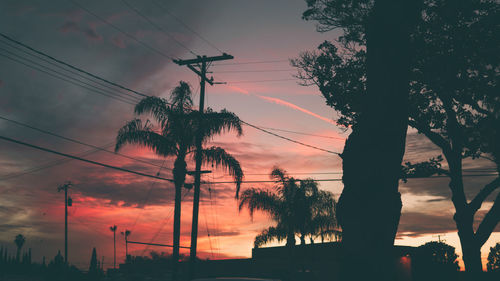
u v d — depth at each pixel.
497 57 16.64
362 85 18.47
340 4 17.41
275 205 34.88
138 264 58.81
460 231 18.91
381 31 10.29
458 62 16.94
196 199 25.67
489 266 35.59
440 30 16.72
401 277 25.66
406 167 20.06
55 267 61.34
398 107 9.95
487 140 18.56
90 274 58.25
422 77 18.20
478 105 18.38
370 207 9.54
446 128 19.62
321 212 35.41
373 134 9.83
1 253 77.56
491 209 18.31
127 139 27.70
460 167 19.36
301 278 34.88
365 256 9.35
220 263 42.06
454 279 33.16
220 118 28.62
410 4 10.57
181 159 28.36
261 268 39.97
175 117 28.48
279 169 35.56
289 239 35.44
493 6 16.03
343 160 10.27
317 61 19.09
